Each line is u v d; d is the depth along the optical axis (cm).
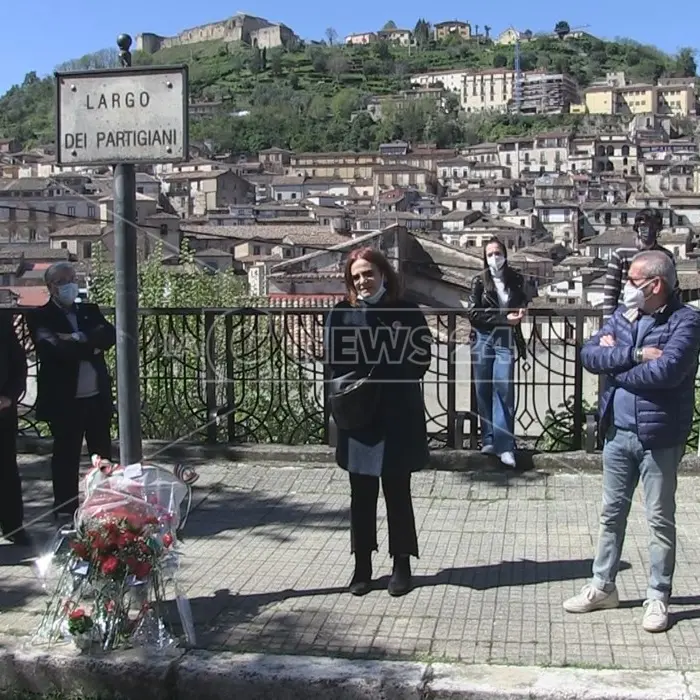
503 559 571
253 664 432
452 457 757
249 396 856
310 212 8312
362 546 518
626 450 467
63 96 477
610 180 10444
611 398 471
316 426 839
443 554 582
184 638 460
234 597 517
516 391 793
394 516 516
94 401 652
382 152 14212
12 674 446
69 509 650
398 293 518
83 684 439
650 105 17600
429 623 477
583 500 683
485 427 760
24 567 576
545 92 18175
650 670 418
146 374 862
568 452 755
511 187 9956
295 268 3497
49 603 469
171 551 471
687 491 690
